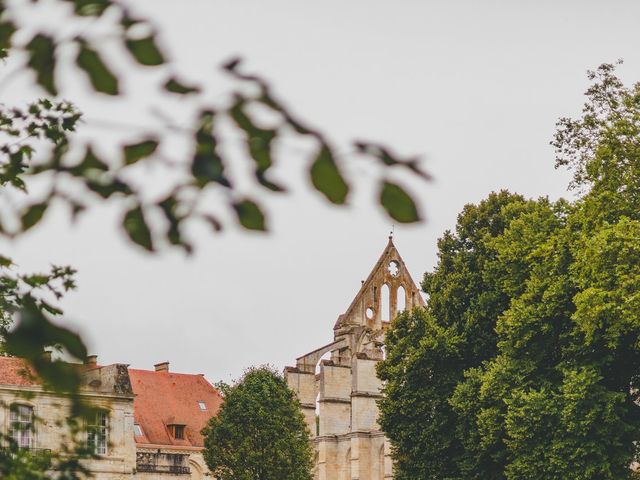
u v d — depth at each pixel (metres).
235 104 5.09
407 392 62.19
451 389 62.06
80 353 5.52
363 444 106.44
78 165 5.49
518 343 55.09
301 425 85.75
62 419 13.83
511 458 56.28
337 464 110.75
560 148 56.47
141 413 99.94
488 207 66.75
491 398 56.50
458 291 64.06
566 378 52.84
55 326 5.48
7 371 58.34
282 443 83.44
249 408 83.75
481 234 65.19
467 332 62.31
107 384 72.38
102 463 70.69
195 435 100.38
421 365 62.12
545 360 56.34
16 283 11.00
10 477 13.21
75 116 16.52
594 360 53.28
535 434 53.44
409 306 133.12
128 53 5.08
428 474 61.34
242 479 82.06
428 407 61.75
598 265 50.09
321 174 5.05
